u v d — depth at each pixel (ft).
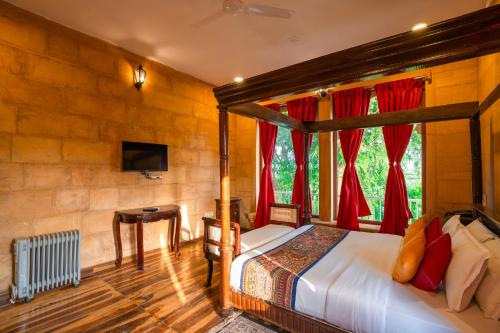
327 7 8.70
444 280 5.24
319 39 10.90
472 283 4.59
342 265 6.76
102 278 10.05
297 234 9.83
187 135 15.11
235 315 7.48
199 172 15.79
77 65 10.53
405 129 12.06
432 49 4.48
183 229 14.80
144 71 12.57
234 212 15.70
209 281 9.40
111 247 11.58
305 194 12.43
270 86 6.64
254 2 8.46
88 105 10.87
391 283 5.71
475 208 7.97
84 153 10.73
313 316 5.71
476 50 4.13
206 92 16.31
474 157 8.66
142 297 8.60
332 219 14.40
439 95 11.34
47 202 9.66
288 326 6.11
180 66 13.93
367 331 4.97
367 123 10.52
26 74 9.21
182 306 8.04
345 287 5.55
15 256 8.63
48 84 9.75
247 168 17.90
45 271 8.80
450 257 5.30
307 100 14.71
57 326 7.04
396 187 12.10
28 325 7.07
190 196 15.23
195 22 9.77
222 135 7.72
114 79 11.75
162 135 13.76
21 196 9.05
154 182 13.39
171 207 12.70
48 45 9.75
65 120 10.19
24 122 9.15
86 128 10.81
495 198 7.54
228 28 10.14
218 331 6.76
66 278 9.19
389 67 4.92
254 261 7.15
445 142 11.16
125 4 8.75
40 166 9.51
